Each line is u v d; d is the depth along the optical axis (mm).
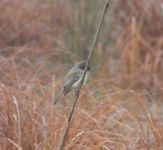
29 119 8875
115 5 15992
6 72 10969
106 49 15273
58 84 10906
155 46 14797
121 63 14328
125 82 13695
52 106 9164
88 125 9102
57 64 14141
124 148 8672
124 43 14953
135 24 14430
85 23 15305
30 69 11914
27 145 8531
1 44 14047
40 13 15398
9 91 9430
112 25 15680
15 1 15086
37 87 10742
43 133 8828
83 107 9961
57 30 15320
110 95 10430
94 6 15398
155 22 15344
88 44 15172
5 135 8680
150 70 14008
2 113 8883
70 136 8594
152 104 12320
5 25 13969
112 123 9570
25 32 14711
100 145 8375
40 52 13031
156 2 15516
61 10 15719
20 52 12617
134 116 10031
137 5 15703
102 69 13922
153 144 9062
